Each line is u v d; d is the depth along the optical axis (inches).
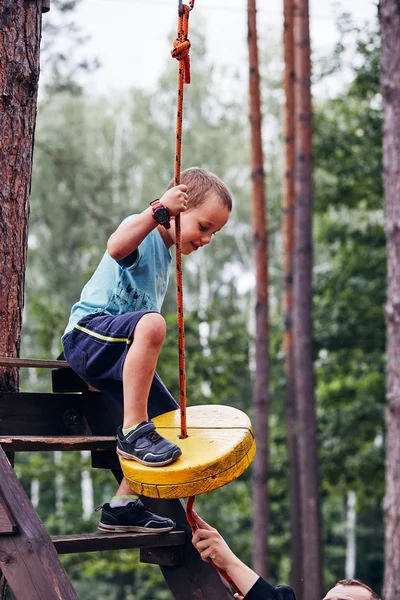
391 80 352.2
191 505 121.5
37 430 141.7
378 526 925.2
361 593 128.7
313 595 507.2
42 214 899.4
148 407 128.8
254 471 505.7
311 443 519.5
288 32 544.1
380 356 679.1
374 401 689.6
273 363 765.9
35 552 104.8
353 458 701.9
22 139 145.3
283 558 773.3
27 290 884.6
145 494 110.4
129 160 969.5
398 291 346.6
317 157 661.9
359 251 685.3
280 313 970.1
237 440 113.3
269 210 821.9
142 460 111.2
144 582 881.5
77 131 951.0
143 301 126.2
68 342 125.9
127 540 121.7
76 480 698.8
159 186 958.4
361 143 661.9
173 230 126.0
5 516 106.3
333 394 690.2
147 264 124.6
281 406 768.3
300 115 512.7
